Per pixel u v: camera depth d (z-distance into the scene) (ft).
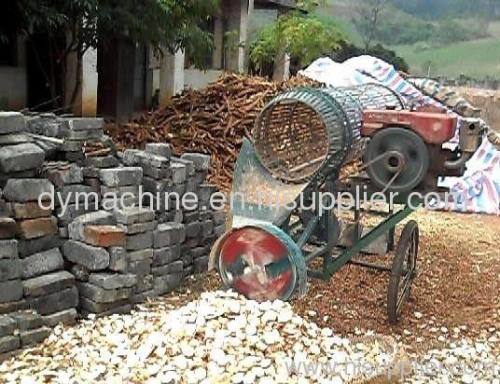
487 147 31.40
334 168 14.93
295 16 50.39
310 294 18.10
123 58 40.52
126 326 14.16
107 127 31.58
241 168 15.67
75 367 12.53
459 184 29.81
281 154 15.89
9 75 35.17
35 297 14.11
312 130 16.51
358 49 56.18
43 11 24.58
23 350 13.21
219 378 11.74
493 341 15.87
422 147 14.70
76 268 15.17
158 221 17.34
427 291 19.10
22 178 14.57
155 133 31.07
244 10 52.26
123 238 15.29
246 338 12.80
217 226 19.54
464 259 22.30
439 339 15.83
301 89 15.33
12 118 14.82
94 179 16.10
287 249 13.39
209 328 13.02
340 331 15.79
